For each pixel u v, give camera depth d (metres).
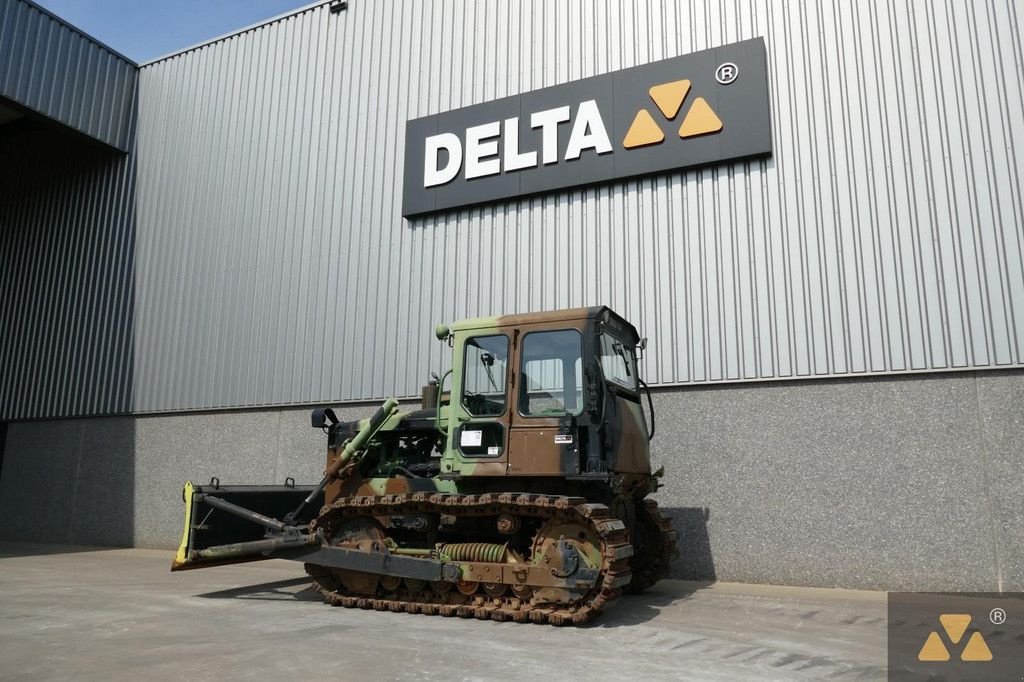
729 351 9.38
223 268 13.66
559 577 6.20
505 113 11.43
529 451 6.58
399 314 11.80
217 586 8.53
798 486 8.80
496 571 6.45
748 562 8.88
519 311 10.82
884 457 8.46
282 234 13.18
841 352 8.83
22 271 16.23
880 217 8.92
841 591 8.22
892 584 8.19
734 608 7.14
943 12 9.05
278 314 12.89
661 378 9.70
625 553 6.16
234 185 13.92
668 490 9.42
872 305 8.78
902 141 8.98
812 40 9.65
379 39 12.97
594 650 5.27
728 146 9.73
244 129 14.06
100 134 14.97
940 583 7.99
